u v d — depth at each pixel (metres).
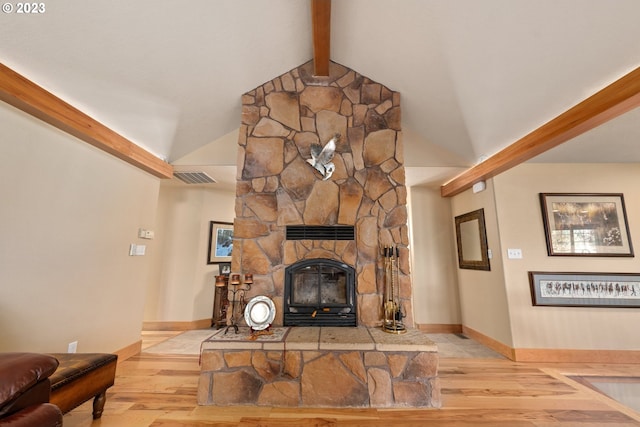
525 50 2.14
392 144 3.15
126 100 2.61
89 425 1.91
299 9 2.56
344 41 2.93
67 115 2.34
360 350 2.29
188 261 4.77
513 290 3.42
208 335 4.22
